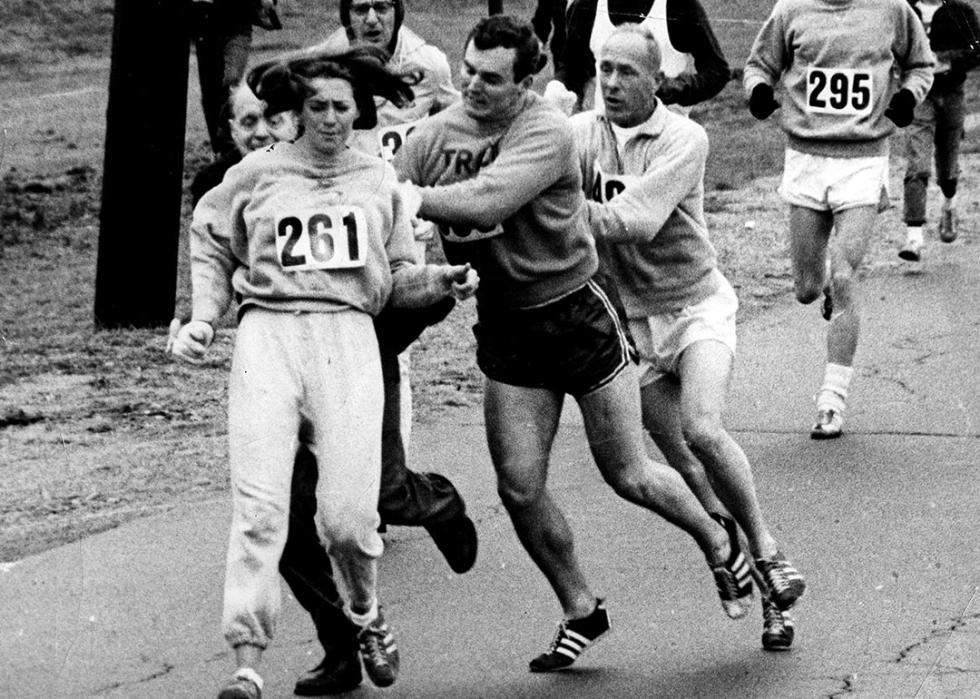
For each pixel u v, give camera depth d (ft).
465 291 51.80
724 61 86.12
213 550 69.05
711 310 61.46
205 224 52.49
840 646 57.72
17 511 73.67
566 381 55.52
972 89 203.92
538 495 55.83
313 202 51.52
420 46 72.59
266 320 51.72
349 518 50.93
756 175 157.07
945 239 128.67
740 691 54.19
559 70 94.53
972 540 67.51
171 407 89.56
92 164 158.61
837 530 69.41
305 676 55.36
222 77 117.80
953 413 85.35
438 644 59.47
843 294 83.35
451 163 54.65
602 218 57.41
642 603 62.69
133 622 61.98
